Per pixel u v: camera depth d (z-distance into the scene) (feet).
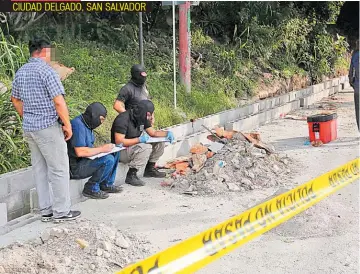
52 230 17.20
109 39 42.16
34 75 19.16
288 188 22.71
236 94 45.60
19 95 19.58
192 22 50.01
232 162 25.50
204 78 44.32
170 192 24.08
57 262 15.81
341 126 39.65
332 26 72.13
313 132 33.40
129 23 45.68
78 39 40.14
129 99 25.70
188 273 14.53
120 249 16.99
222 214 21.34
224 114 37.17
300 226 19.24
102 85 34.37
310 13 60.44
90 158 22.09
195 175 25.14
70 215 20.26
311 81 57.93
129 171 25.03
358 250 17.88
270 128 39.60
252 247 18.07
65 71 30.83
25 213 21.27
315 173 26.99
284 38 55.98
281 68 54.03
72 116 27.50
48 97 19.26
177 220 20.66
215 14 51.85
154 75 39.58
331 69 62.34
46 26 39.73
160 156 26.37
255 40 52.49
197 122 33.65
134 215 21.17
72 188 22.44
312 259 17.22
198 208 22.02
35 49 19.47
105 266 15.99
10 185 20.59
